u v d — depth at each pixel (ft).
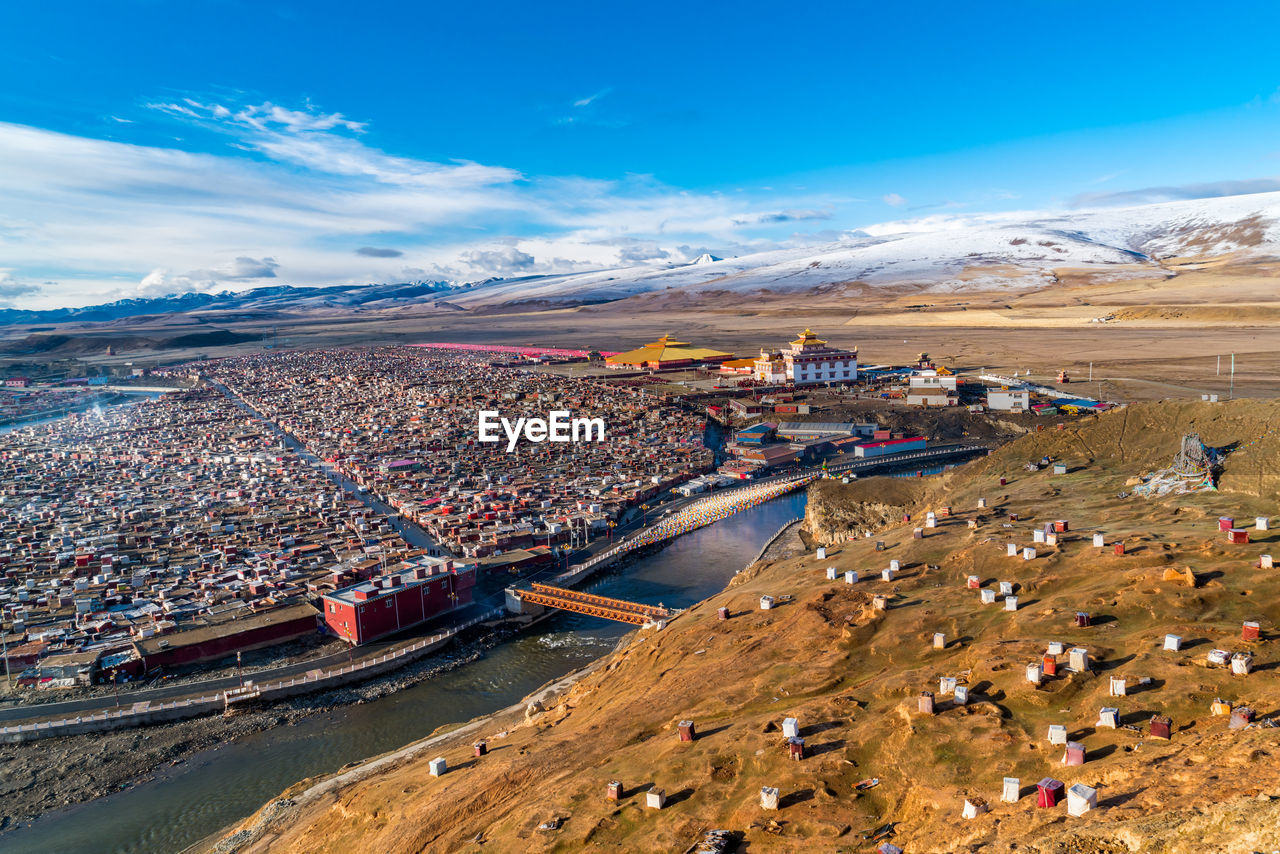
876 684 227.40
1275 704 167.94
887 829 165.17
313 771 333.83
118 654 413.18
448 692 401.70
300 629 454.40
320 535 617.21
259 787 323.16
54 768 338.95
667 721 246.06
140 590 503.20
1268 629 214.07
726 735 216.13
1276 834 114.32
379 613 451.94
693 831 176.96
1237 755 142.41
